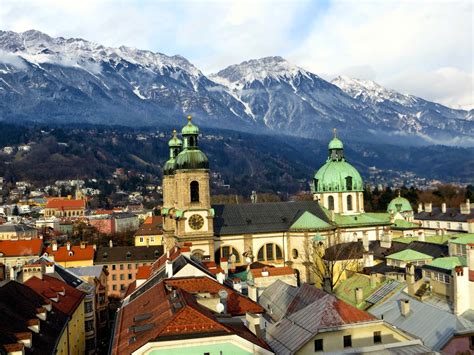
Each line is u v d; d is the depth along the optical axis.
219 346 46.06
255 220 142.12
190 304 50.69
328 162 167.25
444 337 59.72
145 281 88.44
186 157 128.50
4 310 61.22
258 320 54.66
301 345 50.78
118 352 49.22
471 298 68.25
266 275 90.50
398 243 126.31
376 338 53.44
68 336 76.75
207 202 129.75
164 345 45.12
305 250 136.25
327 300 55.91
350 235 153.38
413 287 79.31
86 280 116.69
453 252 103.75
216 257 136.00
